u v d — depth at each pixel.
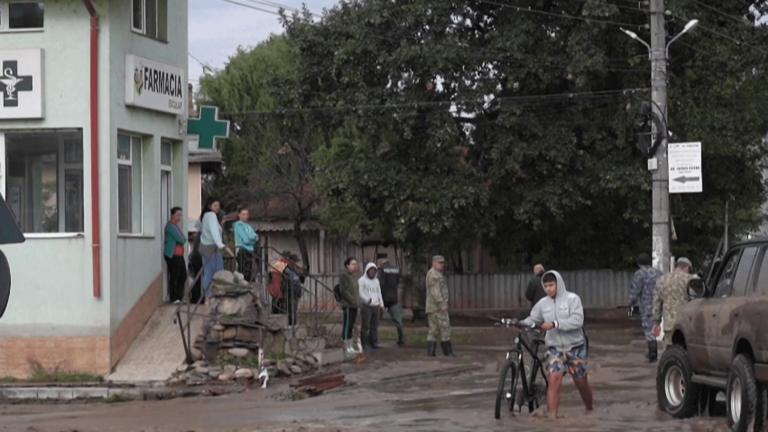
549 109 30.61
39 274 17.31
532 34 30.19
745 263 11.25
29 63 17.42
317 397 15.32
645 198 30.53
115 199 17.55
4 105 17.44
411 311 33.50
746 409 10.25
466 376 17.84
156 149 19.20
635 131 29.67
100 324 17.06
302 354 17.72
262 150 42.16
